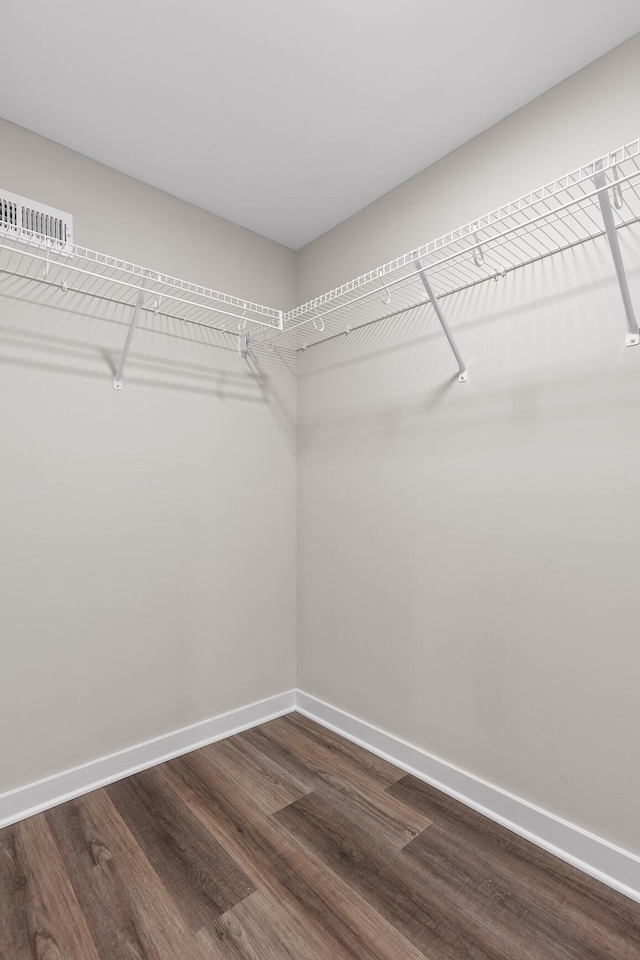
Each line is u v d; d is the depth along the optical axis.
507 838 1.50
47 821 1.56
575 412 1.43
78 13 1.25
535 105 1.54
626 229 1.34
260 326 2.30
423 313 1.87
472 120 1.64
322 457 2.30
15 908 1.24
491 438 1.64
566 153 1.46
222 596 2.15
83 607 1.75
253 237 2.31
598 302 1.39
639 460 1.31
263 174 1.91
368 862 1.40
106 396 1.82
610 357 1.37
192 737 2.03
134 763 1.86
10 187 1.62
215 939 1.16
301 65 1.42
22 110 1.58
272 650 2.34
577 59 1.40
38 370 1.66
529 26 1.30
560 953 1.13
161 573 1.96
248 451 2.25
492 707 1.63
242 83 1.48
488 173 1.66
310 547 2.36
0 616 1.57
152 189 1.97
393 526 1.97
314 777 1.83
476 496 1.68
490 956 1.12
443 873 1.36
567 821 1.43
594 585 1.39
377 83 1.49
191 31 1.31
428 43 1.35
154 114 1.60
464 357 1.72
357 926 1.19
